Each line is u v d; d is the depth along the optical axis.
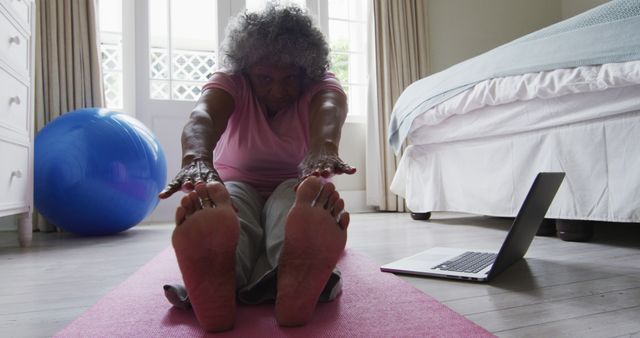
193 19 2.73
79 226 1.81
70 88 2.23
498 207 1.68
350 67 3.12
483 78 1.62
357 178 2.96
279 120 0.97
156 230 2.06
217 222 0.55
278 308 0.59
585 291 0.80
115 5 2.61
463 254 1.11
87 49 2.27
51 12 2.20
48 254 1.41
